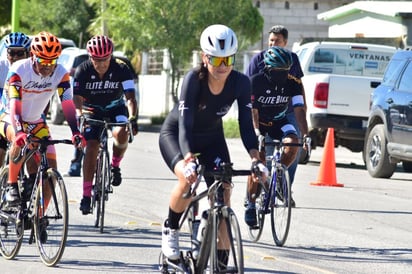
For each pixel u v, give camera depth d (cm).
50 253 1510
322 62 3519
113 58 1964
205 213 1219
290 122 2006
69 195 2316
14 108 1525
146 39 5306
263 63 1855
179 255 1285
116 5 5366
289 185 1742
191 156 1204
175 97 5556
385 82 3095
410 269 1577
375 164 3075
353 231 1966
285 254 1686
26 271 1473
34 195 1542
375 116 3078
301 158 3400
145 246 1702
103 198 1848
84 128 1875
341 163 3688
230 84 1269
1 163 1733
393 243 1836
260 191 1797
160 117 5625
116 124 1880
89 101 1961
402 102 2897
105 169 1862
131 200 2289
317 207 2303
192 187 1201
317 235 1902
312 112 3331
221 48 1201
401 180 3048
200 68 1251
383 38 4481
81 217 2016
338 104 3306
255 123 1825
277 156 1802
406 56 3041
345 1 6994
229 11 5412
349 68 3534
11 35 1712
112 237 1788
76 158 2698
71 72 4453
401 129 2889
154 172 2925
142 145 4019
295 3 7075
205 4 5309
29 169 1591
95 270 1484
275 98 1861
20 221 1545
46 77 1559
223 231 1166
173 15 5303
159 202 2269
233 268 1140
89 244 1708
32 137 1552
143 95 6869
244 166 3216
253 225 1795
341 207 2319
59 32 7800
